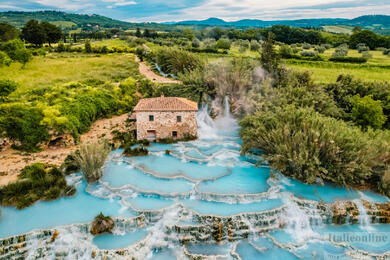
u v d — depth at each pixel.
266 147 35.56
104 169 34.44
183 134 42.66
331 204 27.53
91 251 23.02
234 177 32.81
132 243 24.05
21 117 37.91
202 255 23.36
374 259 23.16
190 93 54.09
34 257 22.98
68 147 39.28
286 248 24.16
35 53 93.81
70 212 26.91
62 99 46.72
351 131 33.47
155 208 27.16
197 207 27.53
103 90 55.41
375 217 27.08
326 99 48.00
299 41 140.62
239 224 25.50
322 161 31.72
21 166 33.31
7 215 26.23
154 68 85.00
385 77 67.69
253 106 46.16
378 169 31.09
